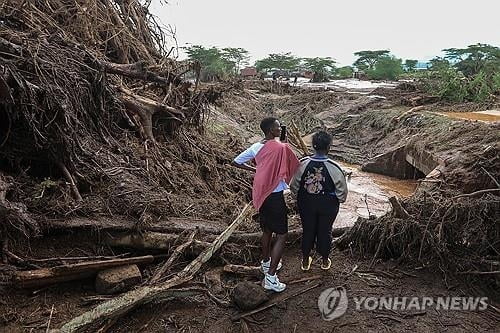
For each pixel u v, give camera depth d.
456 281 4.82
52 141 5.45
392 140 13.52
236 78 24.20
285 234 4.56
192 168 8.19
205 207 6.55
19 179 5.32
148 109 8.05
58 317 4.07
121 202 5.49
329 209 4.75
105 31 9.08
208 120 13.05
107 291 4.41
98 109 6.81
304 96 23.16
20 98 5.05
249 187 8.64
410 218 5.20
